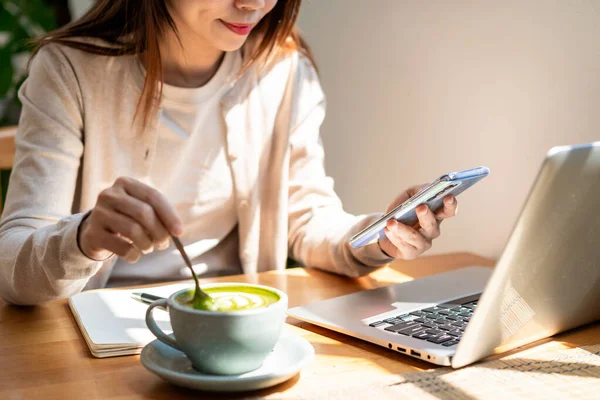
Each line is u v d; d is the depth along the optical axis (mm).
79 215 966
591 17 1200
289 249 1482
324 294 1143
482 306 763
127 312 983
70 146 1245
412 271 1299
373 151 1771
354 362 824
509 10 1354
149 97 1268
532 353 850
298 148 1478
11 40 2744
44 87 1251
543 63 1299
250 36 1437
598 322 976
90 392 741
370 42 1737
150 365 737
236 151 1405
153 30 1240
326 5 1898
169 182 1355
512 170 1385
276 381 725
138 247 796
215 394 731
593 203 798
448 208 1019
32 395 732
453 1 1475
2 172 2367
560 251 805
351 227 1243
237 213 1428
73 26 1315
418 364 819
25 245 1005
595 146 765
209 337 701
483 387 742
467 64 1460
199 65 1356
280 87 1482
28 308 1058
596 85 1201
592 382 757
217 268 1433
